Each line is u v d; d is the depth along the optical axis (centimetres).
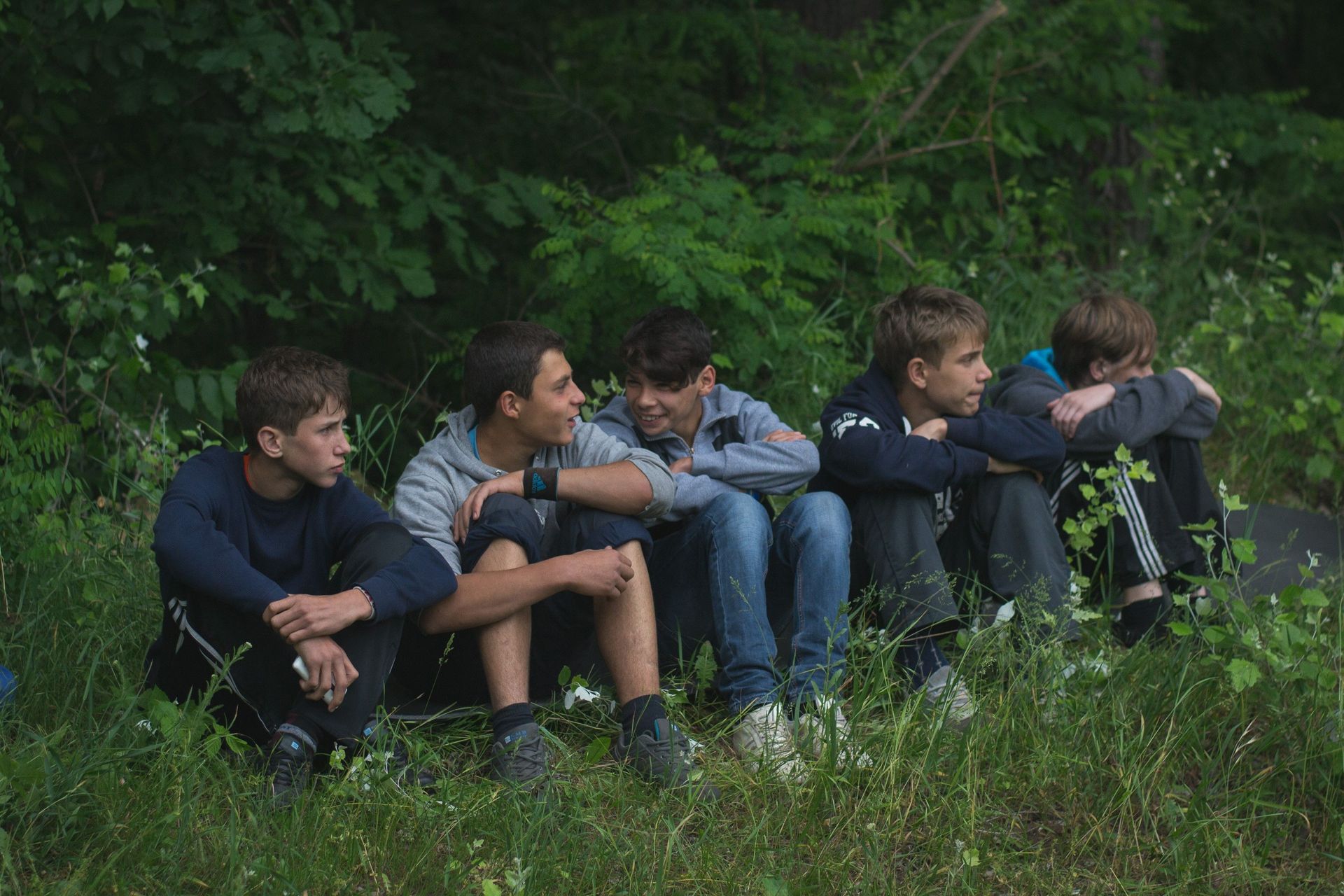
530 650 475
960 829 426
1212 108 1165
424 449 483
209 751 401
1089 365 594
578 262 788
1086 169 1108
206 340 870
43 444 566
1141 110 1093
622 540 447
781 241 843
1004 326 904
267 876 363
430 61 1007
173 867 365
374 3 972
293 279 850
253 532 435
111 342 665
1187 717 488
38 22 655
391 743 432
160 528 407
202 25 683
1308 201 1238
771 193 909
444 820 402
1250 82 1566
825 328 850
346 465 670
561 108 1014
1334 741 464
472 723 465
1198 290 1030
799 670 464
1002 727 467
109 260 726
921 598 488
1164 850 429
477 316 944
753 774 440
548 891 380
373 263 788
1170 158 1062
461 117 992
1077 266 1018
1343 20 1669
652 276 741
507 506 450
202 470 430
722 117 1105
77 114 694
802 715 459
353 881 378
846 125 978
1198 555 569
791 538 477
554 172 1016
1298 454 816
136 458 657
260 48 686
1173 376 570
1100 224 1096
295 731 409
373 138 823
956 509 532
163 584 420
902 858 418
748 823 421
